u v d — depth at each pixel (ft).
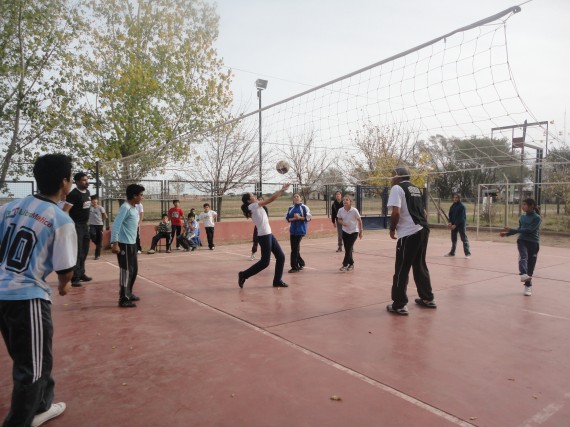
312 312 16.89
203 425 8.43
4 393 10.00
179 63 53.72
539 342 13.37
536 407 9.17
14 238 8.02
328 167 64.49
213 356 12.17
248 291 20.85
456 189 63.93
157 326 15.12
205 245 42.50
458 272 26.04
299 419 8.63
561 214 55.98
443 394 9.75
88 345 13.15
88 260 32.30
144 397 9.65
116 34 50.88
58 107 49.16
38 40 46.39
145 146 52.34
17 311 7.76
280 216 52.75
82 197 22.79
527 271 19.86
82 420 8.65
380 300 18.90
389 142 60.59
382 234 55.31
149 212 44.01
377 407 9.14
